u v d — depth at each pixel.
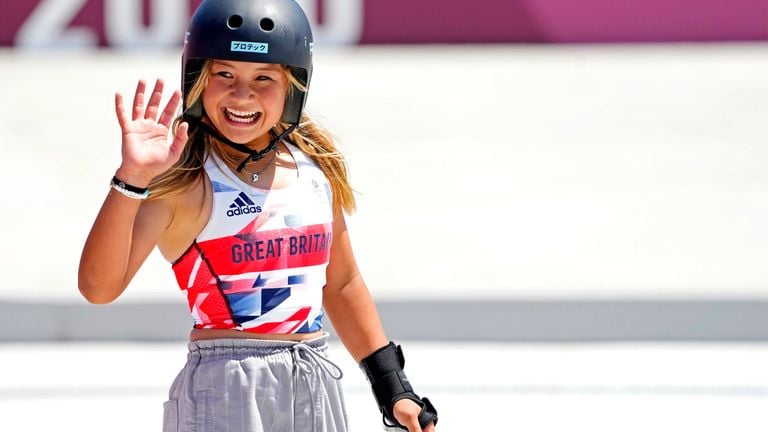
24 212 34.38
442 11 47.12
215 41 9.88
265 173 10.20
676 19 47.31
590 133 40.56
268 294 10.00
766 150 38.97
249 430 9.70
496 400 22.05
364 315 10.94
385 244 31.86
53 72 44.59
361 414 20.72
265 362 9.88
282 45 9.96
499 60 46.66
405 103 42.53
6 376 23.62
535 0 47.31
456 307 27.42
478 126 40.94
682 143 39.78
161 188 9.67
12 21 46.16
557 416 21.00
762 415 21.19
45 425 20.16
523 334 27.44
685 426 20.42
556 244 32.19
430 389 22.86
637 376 24.06
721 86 43.84
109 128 40.72
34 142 39.41
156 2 46.22
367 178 36.47
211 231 9.87
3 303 27.06
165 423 10.02
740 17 47.28
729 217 33.94
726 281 29.62
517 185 36.38
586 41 47.44
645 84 44.31
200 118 10.17
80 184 36.66
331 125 40.28
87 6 46.31
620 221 33.72
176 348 26.50
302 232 10.13
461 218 33.78
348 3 46.84
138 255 9.66
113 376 23.81
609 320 27.58
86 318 27.16
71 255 31.45
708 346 27.06
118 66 45.12
